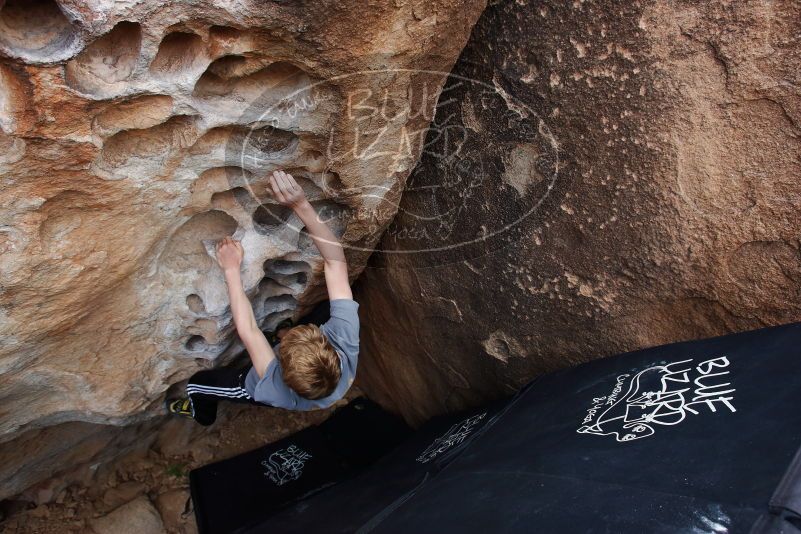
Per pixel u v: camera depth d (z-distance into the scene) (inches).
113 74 45.9
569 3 53.3
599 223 61.3
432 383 101.8
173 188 57.9
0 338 58.1
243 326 68.9
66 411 77.8
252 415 123.2
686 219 55.9
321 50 47.9
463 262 75.8
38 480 99.5
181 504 108.9
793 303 54.6
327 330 70.6
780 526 33.8
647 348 60.6
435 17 49.6
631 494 41.4
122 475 111.2
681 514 37.1
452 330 85.8
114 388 77.3
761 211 52.1
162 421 107.9
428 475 72.3
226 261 67.7
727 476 38.8
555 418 59.1
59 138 45.7
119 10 40.7
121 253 60.3
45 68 41.3
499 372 83.7
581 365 66.3
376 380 119.1
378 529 62.2
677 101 51.9
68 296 59.6
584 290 66.3
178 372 83.1
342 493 92.1
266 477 109.4
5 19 41.1
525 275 70.5
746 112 49.7
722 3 47.2
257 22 44.4
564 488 45.9
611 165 57.7
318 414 125.2
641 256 60.1
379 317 101.6
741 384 47.7
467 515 50.6
